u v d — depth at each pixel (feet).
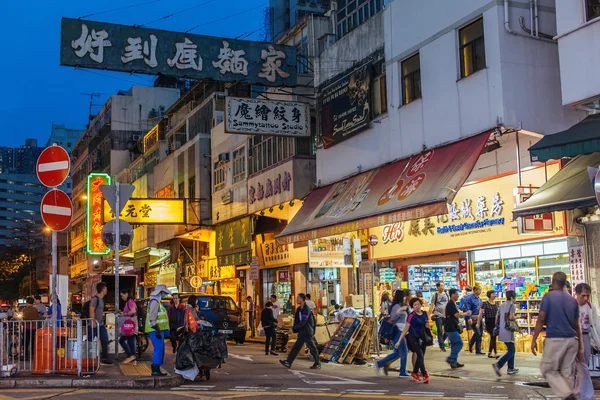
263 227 106.83
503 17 56.85
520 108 56.24
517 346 58.44
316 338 63.10
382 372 48.55
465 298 60.18
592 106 50.83
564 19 50.31
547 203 47.06
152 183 161.07
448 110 62.59
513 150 60.34
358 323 57.00
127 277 105.50
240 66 75.92
